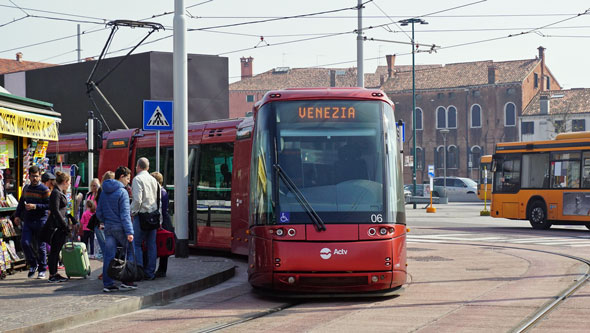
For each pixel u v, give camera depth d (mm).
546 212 26031
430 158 81250
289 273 10820
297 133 11406
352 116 11531
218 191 17547
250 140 15883
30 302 10469
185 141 16359
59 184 12906
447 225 29453
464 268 14992
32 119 14266
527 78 78000
